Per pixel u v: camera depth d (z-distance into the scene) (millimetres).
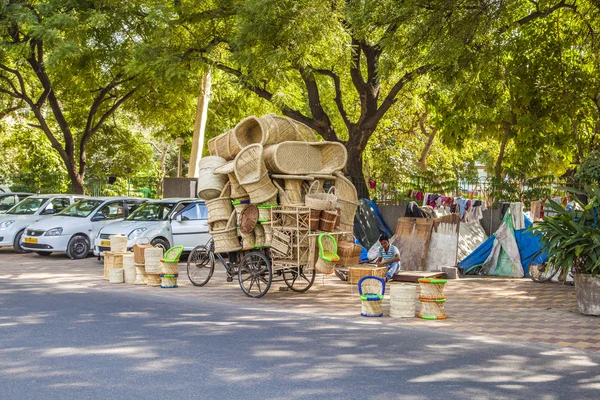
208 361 7449
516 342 8727
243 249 12758
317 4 17250
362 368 7223
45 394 6230
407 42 16516
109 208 20562
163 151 53719
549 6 17266
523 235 16375
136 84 26922
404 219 17078
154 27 21812
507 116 21516
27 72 28719
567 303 12039
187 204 19188
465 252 17094
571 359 7848
